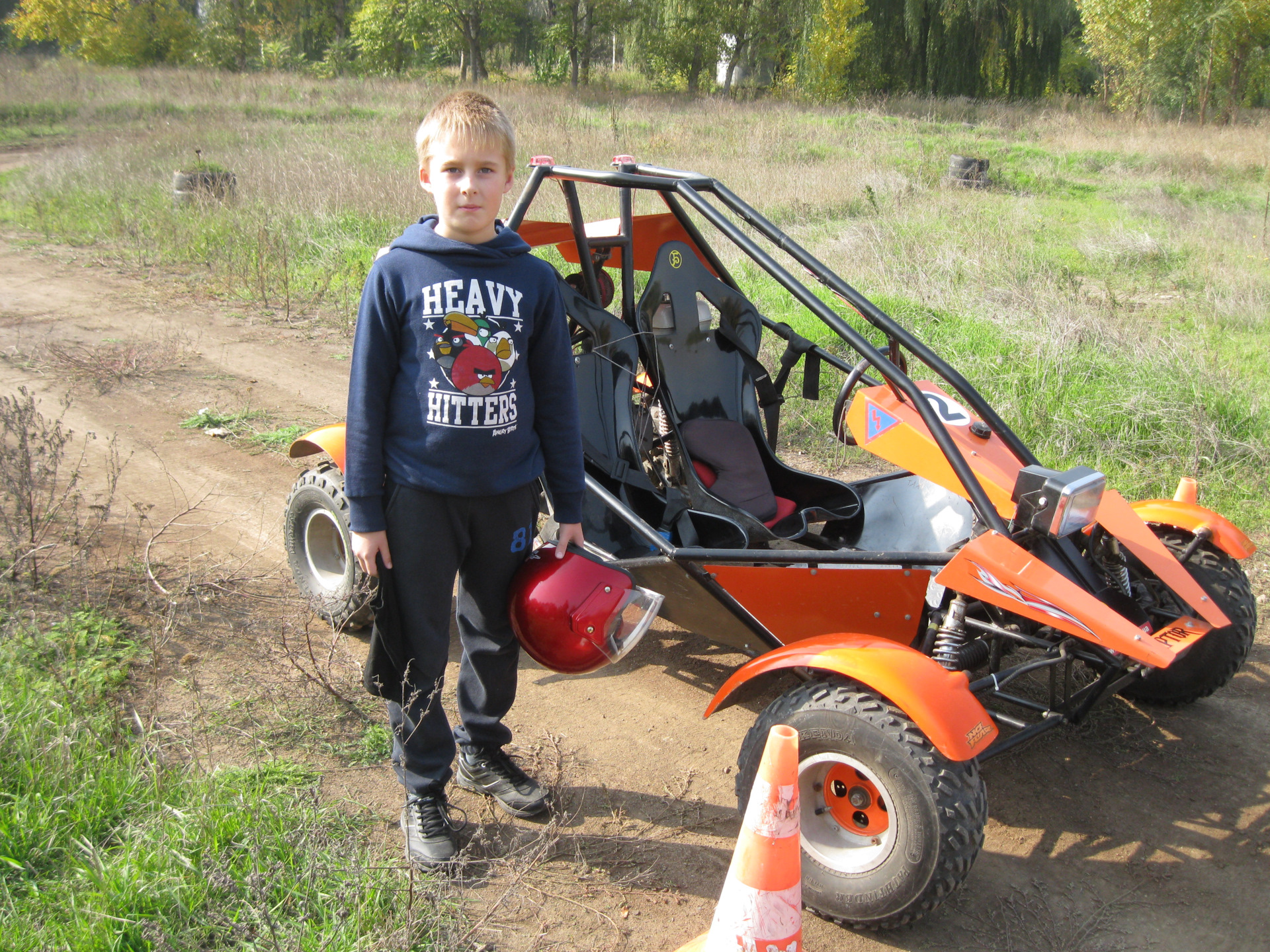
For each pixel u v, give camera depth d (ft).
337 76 131.95
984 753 8.45
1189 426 18.11
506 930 7.78
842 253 30.89
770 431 13.43
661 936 7.82
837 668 7.74
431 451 7.37
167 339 23.61
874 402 10.82
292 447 12.30
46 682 9.92
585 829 9.06
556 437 7.98
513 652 8.68
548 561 8.21
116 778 8.45
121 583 12.62
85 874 7.47
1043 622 8.59
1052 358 20.65
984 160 48.88
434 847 8.29
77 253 33.40
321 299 28.66
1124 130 77.92
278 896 7.54
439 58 155.12
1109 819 9.53
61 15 135.74
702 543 11.65
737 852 6.47
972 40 109.19
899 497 11.98
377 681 8.19
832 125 75.20
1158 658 7.99
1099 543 10.41
